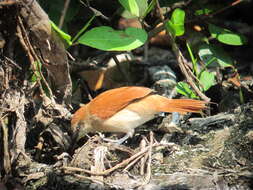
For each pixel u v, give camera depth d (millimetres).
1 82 9961
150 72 13602
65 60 10336
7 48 10094
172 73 13562
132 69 13836
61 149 10508
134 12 11078
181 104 10203
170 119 11570
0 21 9781
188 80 11555
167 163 9906
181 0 13086
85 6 12250
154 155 10055
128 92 10320
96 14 12195
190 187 9031
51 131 10516
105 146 9914
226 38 12234
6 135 9547
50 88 10852
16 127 9797
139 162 9633
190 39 13430
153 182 9180
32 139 10828
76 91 12789
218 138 10617
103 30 10445
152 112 10312
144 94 10266
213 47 12695
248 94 12312
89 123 10547
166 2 12945
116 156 10117
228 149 10164
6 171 9445
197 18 13180
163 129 11195
